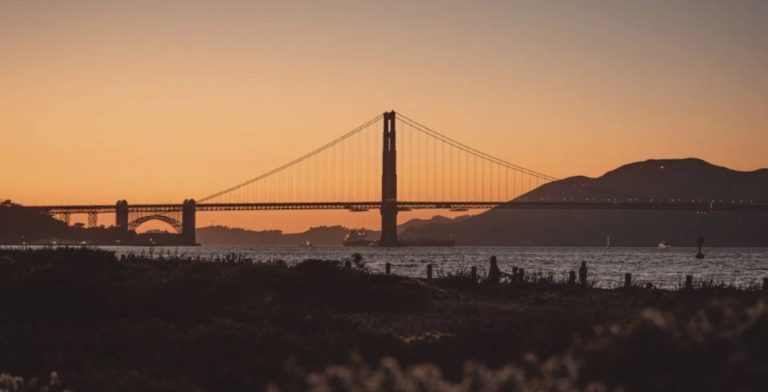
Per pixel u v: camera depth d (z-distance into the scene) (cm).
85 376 1936
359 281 3522
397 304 3247
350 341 2273
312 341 2286
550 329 2448
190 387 1881
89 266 4072
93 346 2264
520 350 2097
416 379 996
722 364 1106
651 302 3284
